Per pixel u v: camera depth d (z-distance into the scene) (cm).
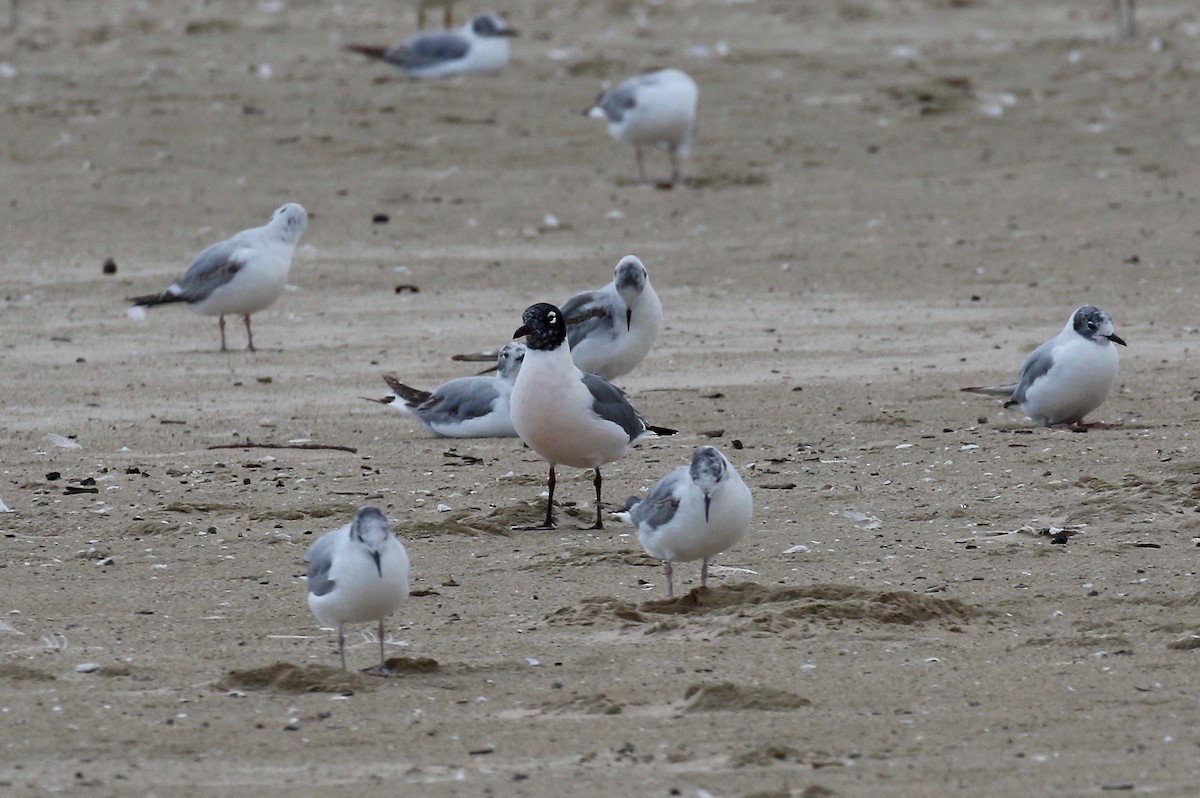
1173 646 993
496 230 2612
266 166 2970
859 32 4144
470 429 1578
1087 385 1535
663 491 1083
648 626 1048
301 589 1134
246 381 1808
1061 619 1052
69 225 2612
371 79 3562
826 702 913
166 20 4294
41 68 3634
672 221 2669
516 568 1182
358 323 2091
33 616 1073
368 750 850
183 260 2431
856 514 1293
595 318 1666
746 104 3412
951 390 1727
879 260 2414
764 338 1995
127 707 909
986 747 846
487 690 938
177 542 1245
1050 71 3700
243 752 848
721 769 823
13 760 834
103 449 1530
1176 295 2173
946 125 3269
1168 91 3509
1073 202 2748
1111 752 838
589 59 3753
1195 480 1353
